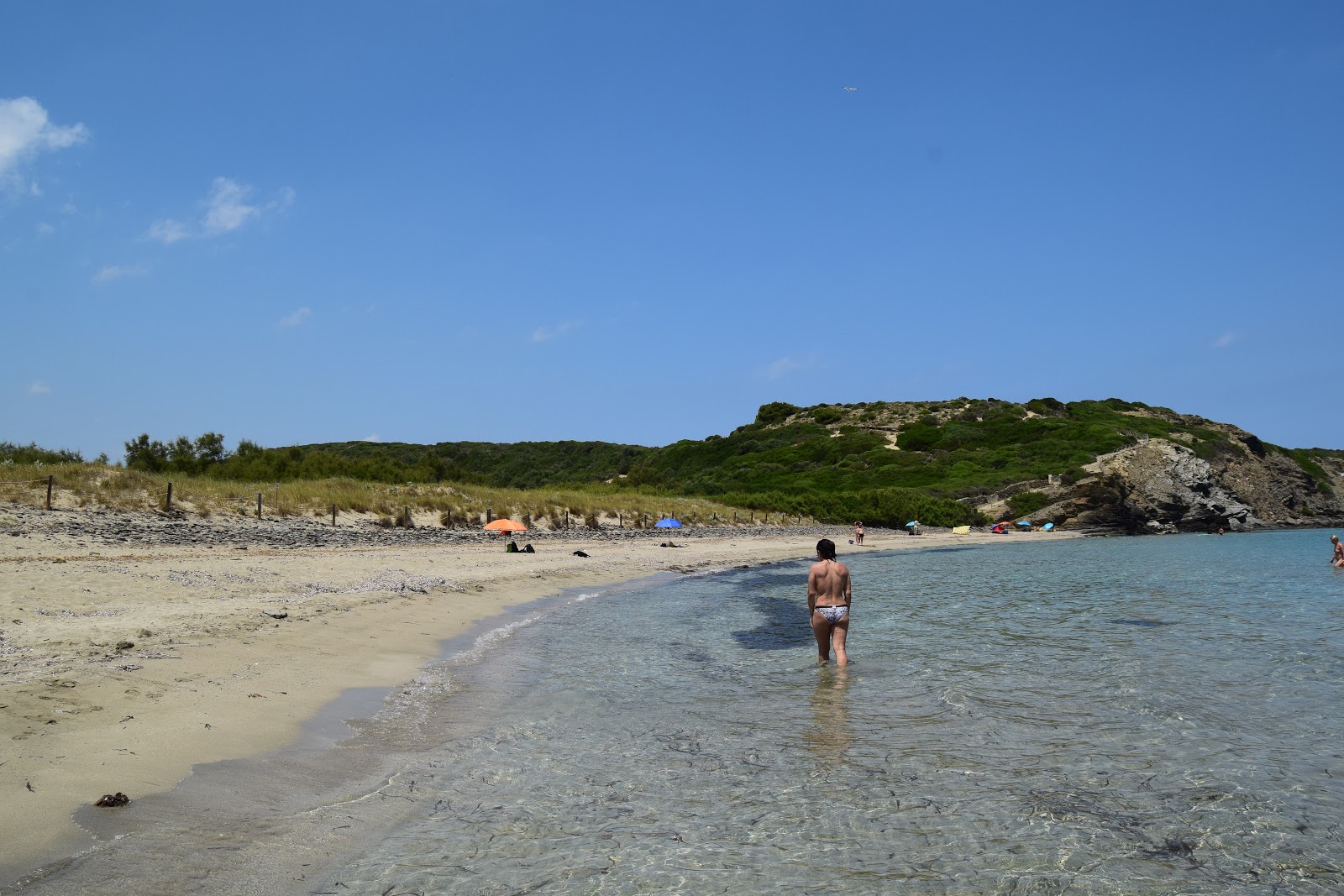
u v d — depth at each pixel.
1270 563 37.62
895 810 6.91
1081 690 11.45
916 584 27.53
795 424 120.00
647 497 64.75
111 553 20.50
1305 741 9.07
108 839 5.38
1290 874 5.86
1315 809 7.07
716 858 5.91
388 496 40.34
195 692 8.93
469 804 6.79
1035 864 5.93
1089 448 88.31
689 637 15.93
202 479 38.97
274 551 25.02
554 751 8.37
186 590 15.39
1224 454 90.25
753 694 11.16
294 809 6.35
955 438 99.81
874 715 10.00
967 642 15.75
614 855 5.91
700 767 7.96
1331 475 108.44
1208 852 6.20
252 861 5.39
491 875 5.50
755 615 19.25
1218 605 21.81
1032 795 7.32
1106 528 71.19
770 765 8.04
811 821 6.64
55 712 7.53
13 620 11.38
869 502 73.94
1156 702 10.78
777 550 43.88
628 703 10.53
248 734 7.89
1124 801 7.21
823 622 13.46
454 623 16.23
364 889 5.19
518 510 45.22
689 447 121.56
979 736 9.12
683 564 32.88
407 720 9.20
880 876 5.70
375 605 16.38
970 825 6.61
